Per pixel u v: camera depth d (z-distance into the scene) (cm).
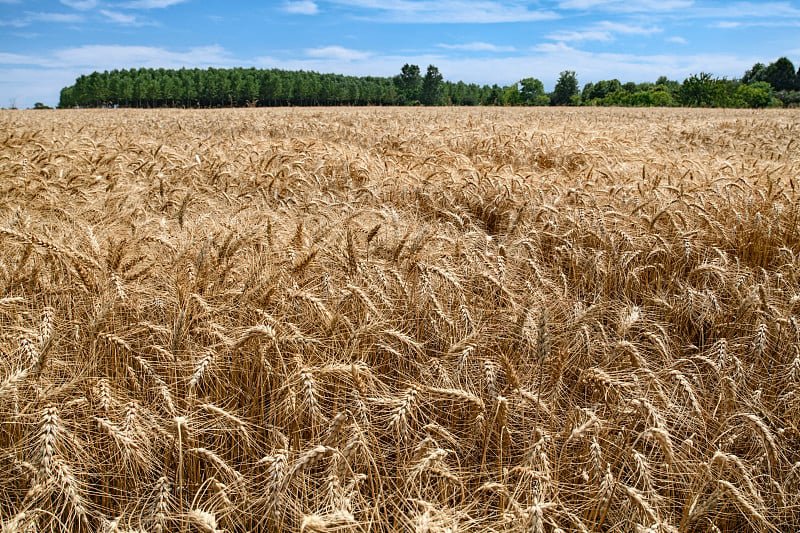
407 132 1595
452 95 14962
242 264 428
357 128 1806
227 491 263
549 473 267
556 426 325
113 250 396
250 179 800
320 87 12825
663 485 307
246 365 334
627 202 667
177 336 319
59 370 317
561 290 464
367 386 315
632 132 1839
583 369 361
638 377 345
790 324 377
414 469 257
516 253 495
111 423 265
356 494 255
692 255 545
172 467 288
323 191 765
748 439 328
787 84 12781
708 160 1027
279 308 370
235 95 12006
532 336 360
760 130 1886
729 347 390
